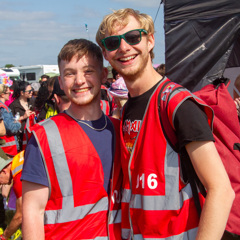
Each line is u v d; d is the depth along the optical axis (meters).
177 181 1.45
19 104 6.32
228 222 2.18
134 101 1.59
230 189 1.33
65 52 1.60
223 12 4.26
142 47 1.56
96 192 1.58
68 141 1.55
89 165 1.57
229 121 2.24
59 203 1.51
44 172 1.48
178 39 4.39
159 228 1.46
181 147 1.39
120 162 1.68
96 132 1.64
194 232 1.50
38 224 1.47
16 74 20.59
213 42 4.32
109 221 1.60
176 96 1.41
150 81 1.57
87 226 1.55
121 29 1.55
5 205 2.72
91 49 1.62
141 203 1.49
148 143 1.47
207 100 2.25
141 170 1.49
